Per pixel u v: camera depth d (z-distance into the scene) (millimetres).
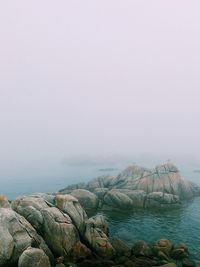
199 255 34938
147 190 73062
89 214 57562
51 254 30562
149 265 29781
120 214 57812
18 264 25297
